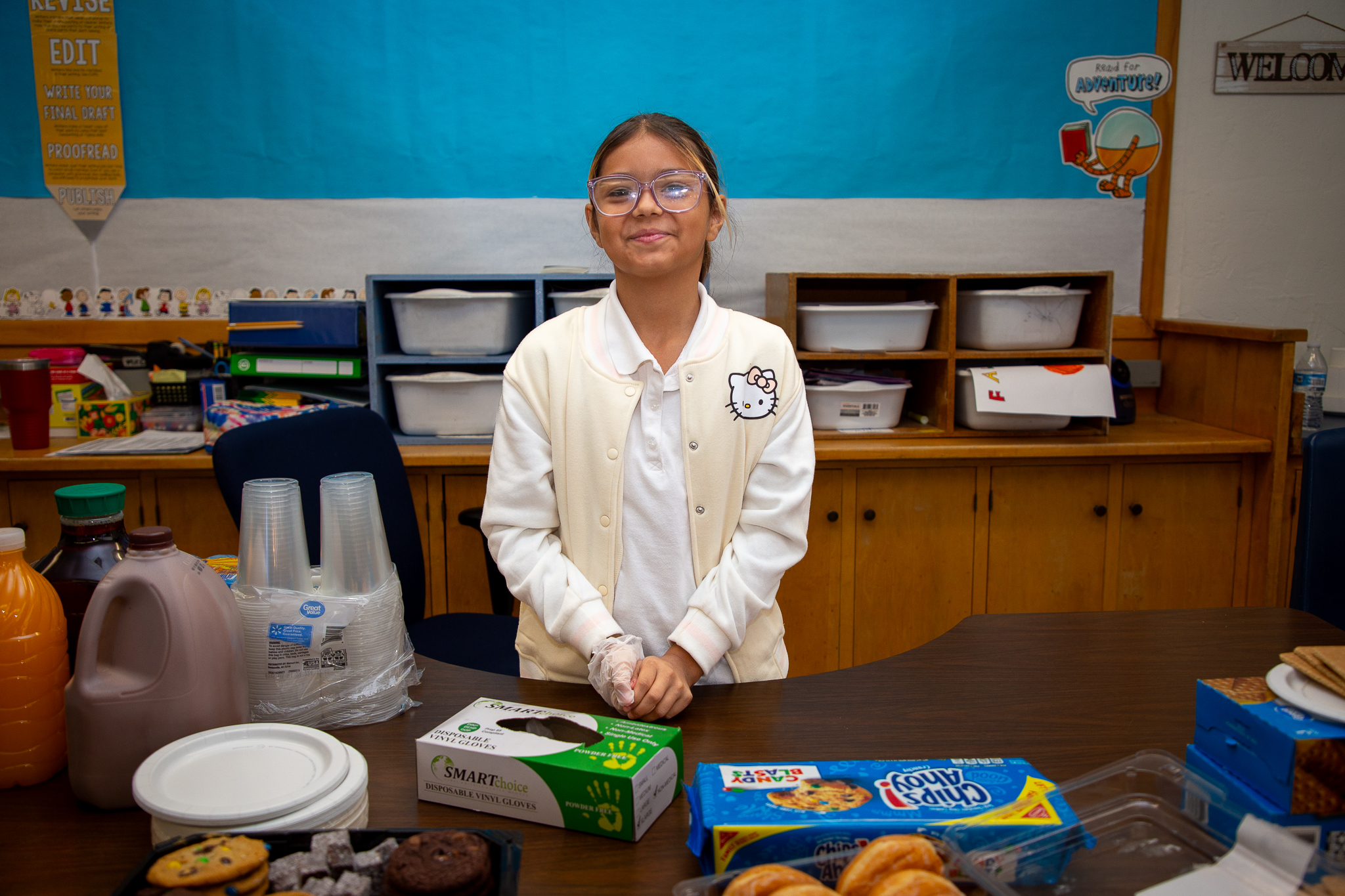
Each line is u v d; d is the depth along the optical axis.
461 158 2.62
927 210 2.71
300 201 2.61
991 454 2.30
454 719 0.90
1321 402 2.44
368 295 2.31
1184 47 2.66
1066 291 2.35
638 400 1.20
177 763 0.78
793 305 2.39
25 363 2.21
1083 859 0.71
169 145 2.56
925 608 2.41
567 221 2.66
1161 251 2.75
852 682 1.12
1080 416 2.38
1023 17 2.62
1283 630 1.28
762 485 1.23
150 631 0.82
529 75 2.59
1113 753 0.94
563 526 1.23
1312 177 2.74
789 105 2.64
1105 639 1.25
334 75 2.56
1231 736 0.81
